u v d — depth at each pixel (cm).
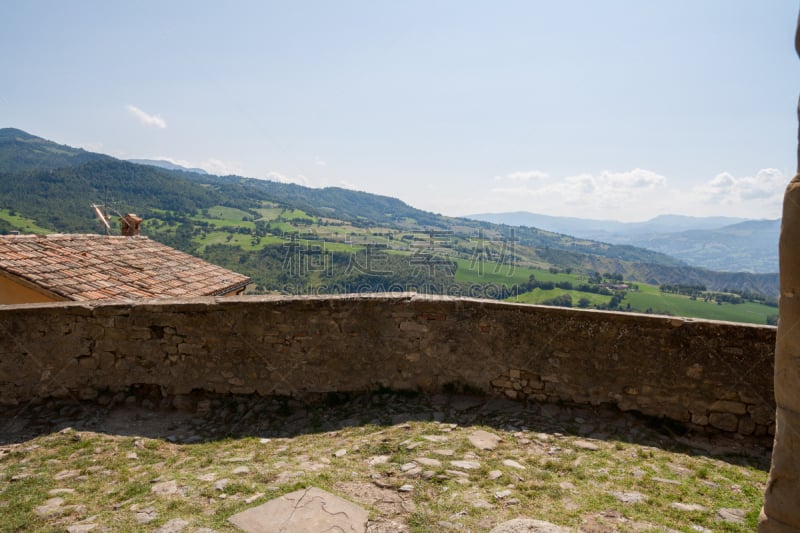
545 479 362
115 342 559
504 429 464
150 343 559
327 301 556
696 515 312
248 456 421
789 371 181
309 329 558
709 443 455
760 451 441
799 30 182
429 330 554
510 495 334
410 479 357
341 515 304
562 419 491
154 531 287
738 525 301
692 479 373
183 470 393
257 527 290
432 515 305
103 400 551
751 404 461
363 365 561
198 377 561
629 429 471
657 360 489
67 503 335
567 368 518
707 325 473
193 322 558
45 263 848
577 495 338
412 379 559
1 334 545
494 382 543
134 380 561
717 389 471
